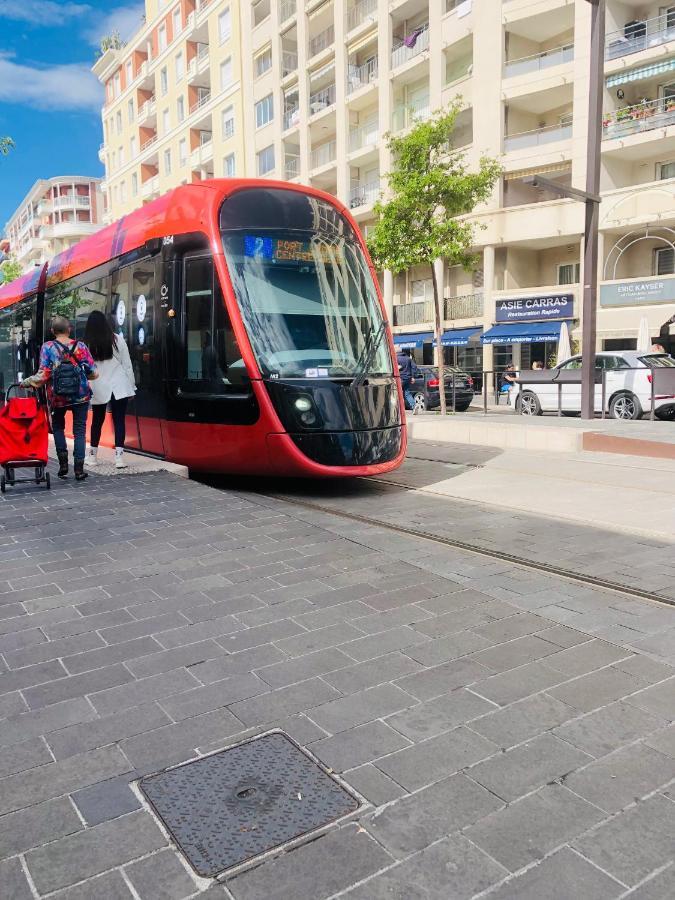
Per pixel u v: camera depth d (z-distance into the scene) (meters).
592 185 13.85
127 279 9.26
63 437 7.78
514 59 29.95
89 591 4.23
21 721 2.80
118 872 2.00
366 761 2.50
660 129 25.78
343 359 7.57
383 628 3.64
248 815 2.22
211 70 46.25
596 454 10.26
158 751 2.59
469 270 20.53
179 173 50.94
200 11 46.47
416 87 34.44
